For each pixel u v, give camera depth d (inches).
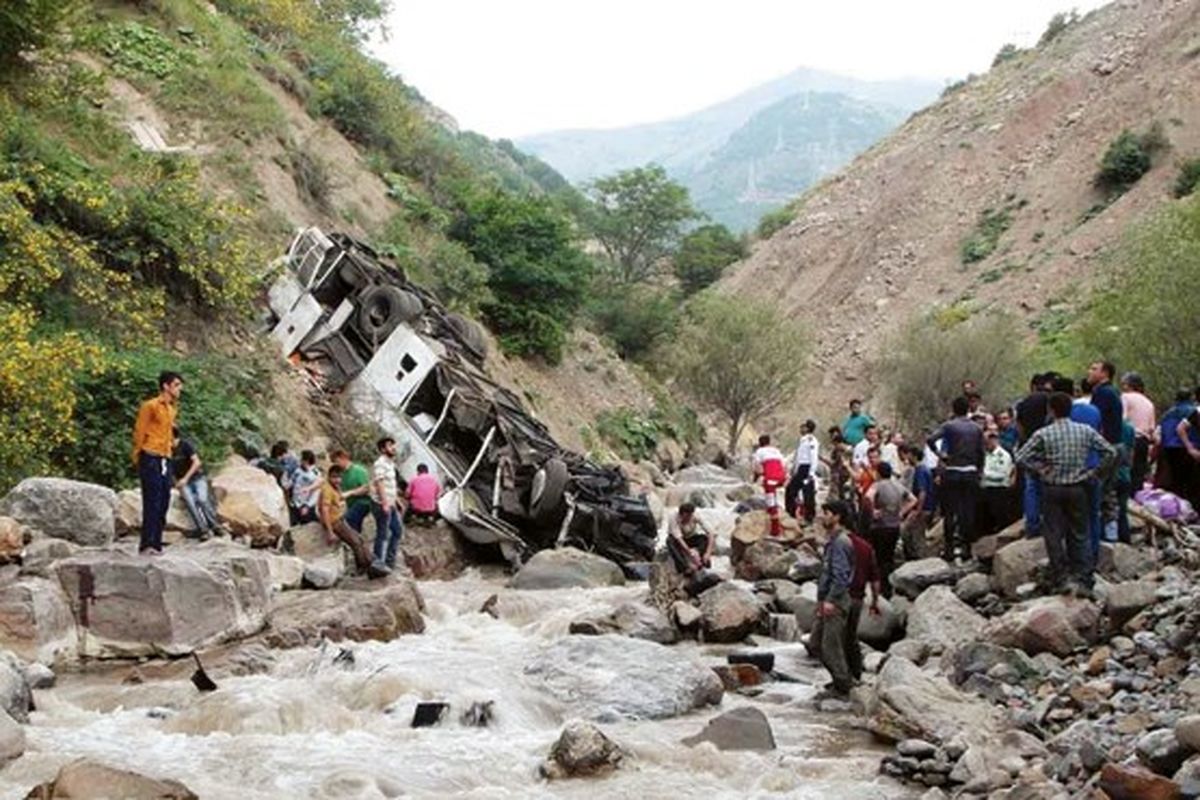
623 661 489.4
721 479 1560.0
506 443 898.1
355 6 1861.5
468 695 443.2
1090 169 2883.9
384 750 386.9
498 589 732.7
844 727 441.4
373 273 965.8
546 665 495.2
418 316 946.7
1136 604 453.7
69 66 970.1
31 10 886.4
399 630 574.2
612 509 890.7
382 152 1544.0
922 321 2108.8
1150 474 695.1
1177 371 1299.2
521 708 441.7
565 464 885.8
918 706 414.9
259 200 1099.3
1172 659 411.2
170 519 642.2
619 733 425.4
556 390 1507.1
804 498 873.5
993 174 3154.5
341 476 703.1
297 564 636.1
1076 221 2755.9
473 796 342.0
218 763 365.1
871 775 375.6
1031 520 565.9
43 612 486.6
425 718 422.0
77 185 821.2
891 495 609.0
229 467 771.4
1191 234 1460.4
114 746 379.6
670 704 462.0
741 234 3978.8
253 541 690.8
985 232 2962.6
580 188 3358.8
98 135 949.8
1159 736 331.3
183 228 887.7
